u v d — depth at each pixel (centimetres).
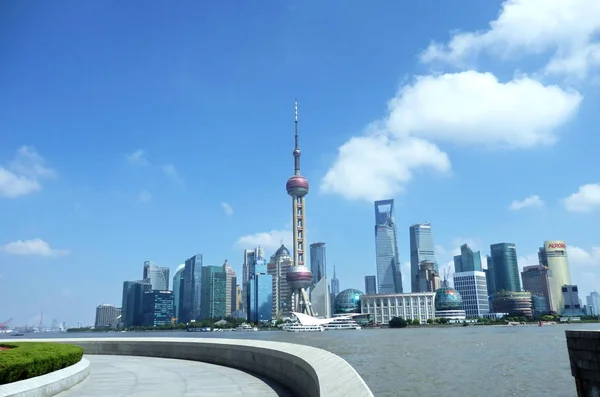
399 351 11800
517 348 12056
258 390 1991
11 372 1731
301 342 17275
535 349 11588
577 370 2952
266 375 2441
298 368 1948
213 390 1991
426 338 19062
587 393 2859
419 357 9931
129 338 4103
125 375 2509
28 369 1833
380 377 6706
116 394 1902
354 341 17575
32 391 1736
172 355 3631
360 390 1248
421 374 6988
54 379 1942
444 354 10619
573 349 2992
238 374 2534
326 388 1341
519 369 7412
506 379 6331
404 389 5631
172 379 2342
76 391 1988
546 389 5494
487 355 10094
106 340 4069
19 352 2008
